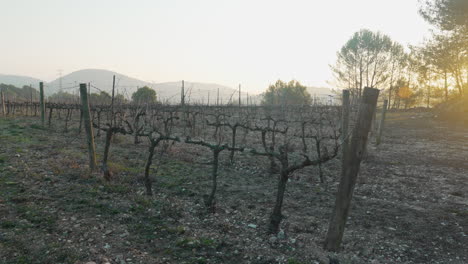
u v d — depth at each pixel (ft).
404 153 51.03
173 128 72.69
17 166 28.91
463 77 110.52
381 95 138.41
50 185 24.62
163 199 23.70
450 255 16.87
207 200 22.41
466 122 93.25
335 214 16.29
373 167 40.11
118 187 25.21
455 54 101.40
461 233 19.67
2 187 23.08
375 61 136.05
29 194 22.20
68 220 18.61
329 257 15.79
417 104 147.43
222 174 33.17
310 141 60.70
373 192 28.99
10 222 17.40
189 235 17.98
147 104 55.11
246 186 29.01
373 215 22.59
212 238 17.74
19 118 78.43
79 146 41.96
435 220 21.83
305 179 32.96
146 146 46.16
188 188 27.09
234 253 16.21
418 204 25.64
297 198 26.05
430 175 36.11
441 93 126.52
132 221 19.42
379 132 59.47
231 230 19.03
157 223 19.42
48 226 17.61
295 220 21.04
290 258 15.65
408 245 17.84
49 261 14.15
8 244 15.31
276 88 183.62
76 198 22.25
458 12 89.30
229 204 23.72
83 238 16.62
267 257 15.84
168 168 33.83
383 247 17.43
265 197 25.82
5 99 105.50
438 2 96.73
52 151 37.01
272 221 18.79
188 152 44.45
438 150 54.39
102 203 21.68
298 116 97.91
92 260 14.51
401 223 21.13
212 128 78.54
